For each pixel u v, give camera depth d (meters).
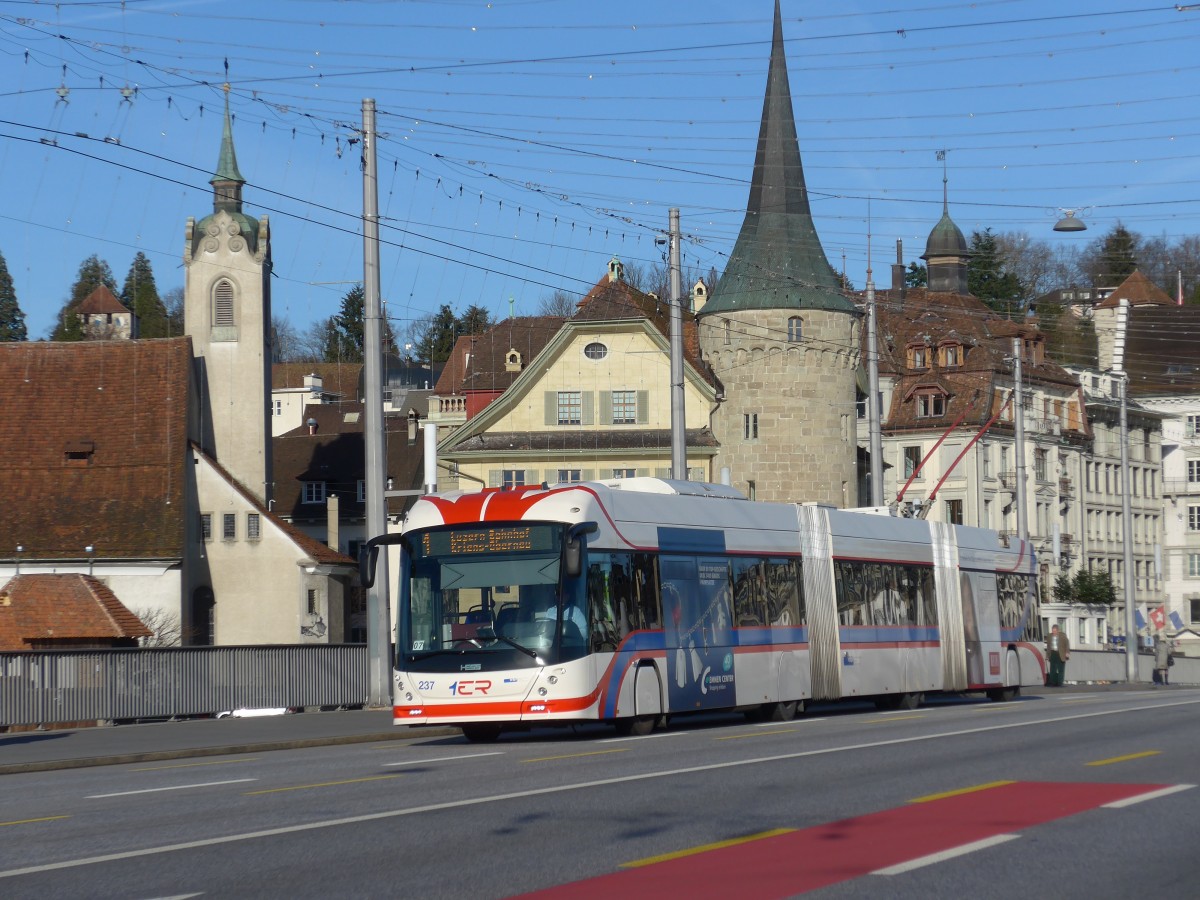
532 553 24.39
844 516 33.38
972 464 89.44
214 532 67.56
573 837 12.08
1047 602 83.69
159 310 113.06
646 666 25.84
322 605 67.44
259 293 71.00
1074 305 117.19
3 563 63.47
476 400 82.50
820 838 11.91
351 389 141.12
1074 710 31.31
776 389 68.31
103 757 22.75
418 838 12.07
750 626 29.27
